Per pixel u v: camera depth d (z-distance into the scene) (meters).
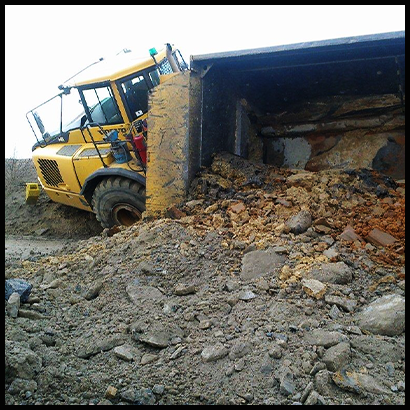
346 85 6.75
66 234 9.57
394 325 3.22
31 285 4.27
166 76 7.62
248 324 3.36
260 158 7.82
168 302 3.85
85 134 8.20
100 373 3.09
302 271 3.93
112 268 4.60
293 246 4.38
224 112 6.83
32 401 2.82
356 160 7.17
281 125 7.71
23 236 9.55
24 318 3.76
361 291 3.77
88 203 7.91
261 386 2.78
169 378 2.97
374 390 2.68
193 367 3.04
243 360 2.97
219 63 6.25
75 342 3.50
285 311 3.45
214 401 2.75
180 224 5.10
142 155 6.79
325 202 5.10
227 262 4.34
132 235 5.22
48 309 4.02
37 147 9.27
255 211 5.17
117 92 7.43
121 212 7.35
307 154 7.61
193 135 6.07
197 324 3.52
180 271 4.30
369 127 7.12
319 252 4.28
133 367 3.13
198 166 6.21
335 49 5.52
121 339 3.44
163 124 6.01
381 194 5.29
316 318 3.40
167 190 5.99
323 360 2.88
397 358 2.94
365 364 2.90
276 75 6.73
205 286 4.05
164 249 4.67
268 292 3.79
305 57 6.09
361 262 4.12
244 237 4.68
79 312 3.98
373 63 6.16
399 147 6.93
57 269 4.92
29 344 3.34
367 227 4.65
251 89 7.14
